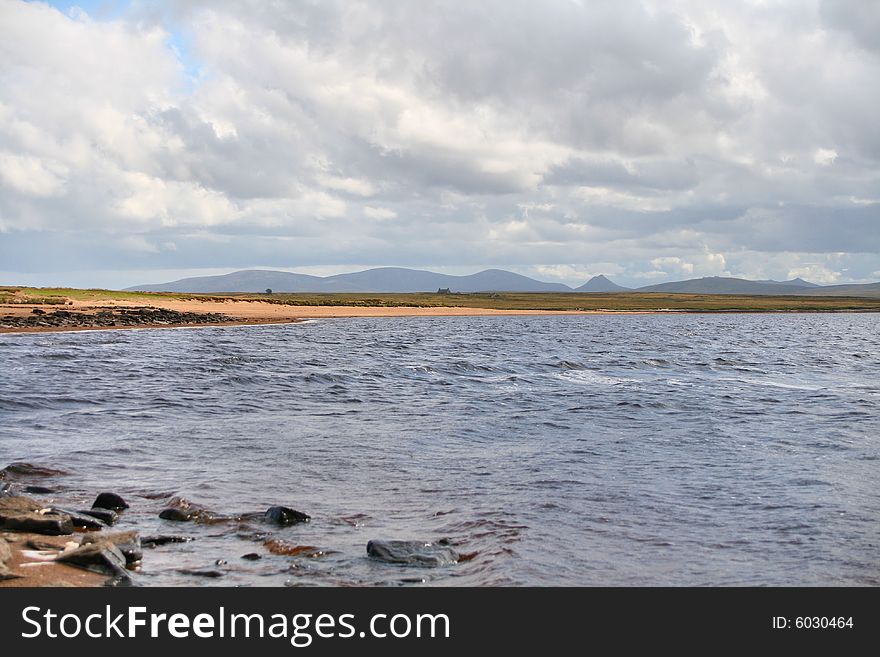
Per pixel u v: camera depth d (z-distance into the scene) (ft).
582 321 457.27
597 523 42.60
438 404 93.40
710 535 40.70
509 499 47.78
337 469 56.08
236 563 36.04
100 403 86.79
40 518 39.11
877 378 134.72
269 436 69.21
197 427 73.41
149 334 219.61
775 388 115.75
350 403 93.35
